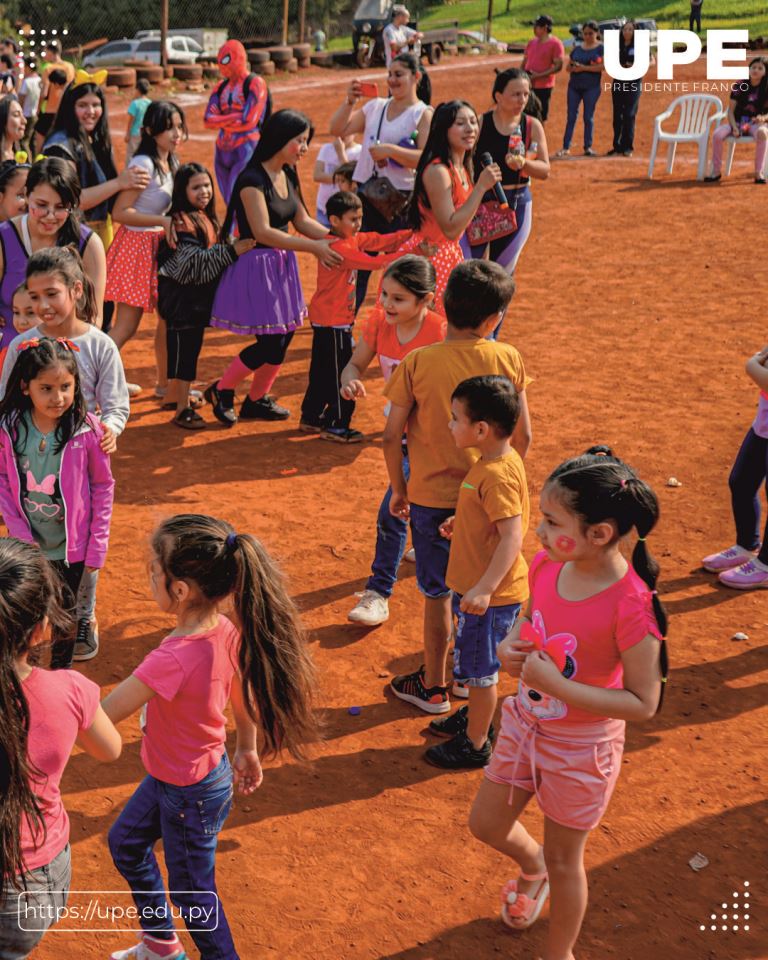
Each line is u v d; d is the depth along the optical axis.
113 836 3.51
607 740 3.40
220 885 4.06
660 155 20.58
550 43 21.14
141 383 9.33
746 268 13.16
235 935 3.83
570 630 3.32
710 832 4.37
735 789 4.62
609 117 25.09
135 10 41.66
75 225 6.12
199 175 7.70
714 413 8.88
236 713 3.65
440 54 37.59
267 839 4.31
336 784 4.64
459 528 4.38
